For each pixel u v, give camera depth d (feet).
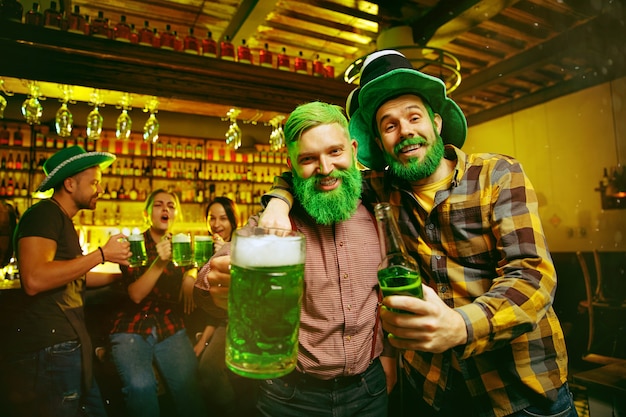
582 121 17.63
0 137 15.31
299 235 2.41
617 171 16.19
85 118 15.47
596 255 13.67
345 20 12.25
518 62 14.37
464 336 2.36
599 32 12.42
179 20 12.43
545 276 2.87
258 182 19.58
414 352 3.95
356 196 3.37
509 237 3.13
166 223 7.84
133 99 12.66
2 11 7.12
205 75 8.41
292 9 11.55
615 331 12.67
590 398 5.69
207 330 7.66
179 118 16.93
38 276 5.17
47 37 7.00
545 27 12.94
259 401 3.65
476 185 3.48
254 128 18.58
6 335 5.97
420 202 3.79
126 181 17.44
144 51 7.78
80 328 5.76
